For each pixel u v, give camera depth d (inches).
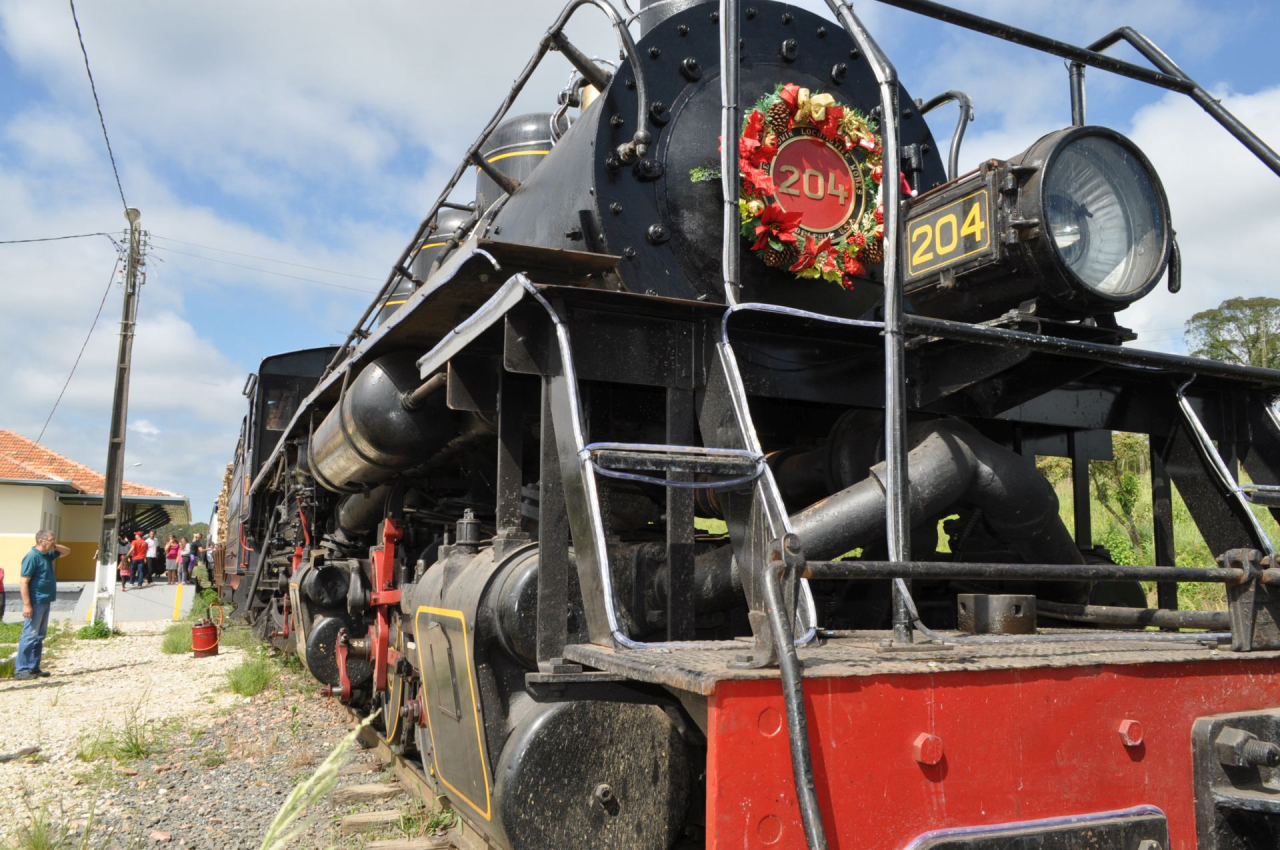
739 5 154.9
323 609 268.5
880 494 128.0
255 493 435.2
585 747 111.5
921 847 84.0
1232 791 98.5
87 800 206.7
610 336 117.3
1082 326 126.8
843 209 156.6
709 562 133.3
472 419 185.3
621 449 106.3
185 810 197.2
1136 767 96.7
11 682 411.8
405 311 154.2
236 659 461.7
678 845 125.6
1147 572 99.7
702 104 149.4
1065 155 123.7
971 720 88.7
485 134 185.9
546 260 127.7
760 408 162.9
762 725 80.4
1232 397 163.0
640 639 133.3
